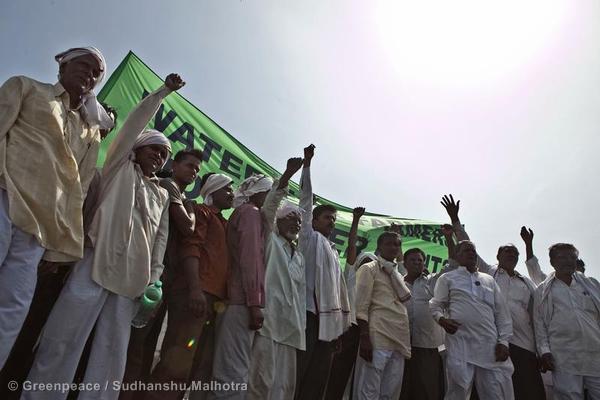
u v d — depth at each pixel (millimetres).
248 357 3270
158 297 2896
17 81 2529
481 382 5027
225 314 3318
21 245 2352
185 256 3123
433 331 5559
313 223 4957
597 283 5648
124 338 2674
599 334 5301
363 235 8508
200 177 6395
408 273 5902
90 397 2502
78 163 2715
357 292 5117
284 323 3703
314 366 4117
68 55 2793
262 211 3777
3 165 2344
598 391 5117
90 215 2768
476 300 5180
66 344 2459
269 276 3725
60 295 2527
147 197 2943
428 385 5367
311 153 4496
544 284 5645
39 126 2506
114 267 2643
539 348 5480
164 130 6227
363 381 4840
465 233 6242
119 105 5844
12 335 2273
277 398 3590
